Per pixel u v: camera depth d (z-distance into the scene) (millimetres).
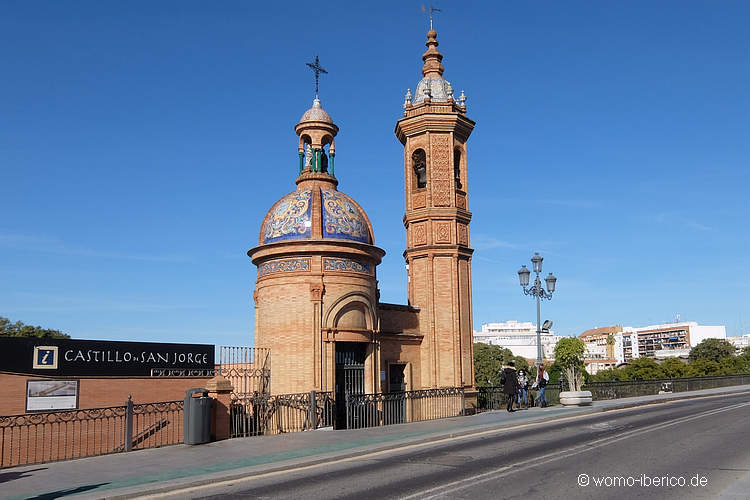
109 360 23266
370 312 25516
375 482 11688
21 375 21281
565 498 9922
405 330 27859
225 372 25672
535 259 29359
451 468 12898
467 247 29359
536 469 12422
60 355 22156
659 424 20109
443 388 25547
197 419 17500
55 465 14453
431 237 28859
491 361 80375
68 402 22094
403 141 30922
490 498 10039
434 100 30281
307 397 23016
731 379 49031
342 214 25828
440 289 28594
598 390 34969
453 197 29266
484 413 26578
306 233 25031
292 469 13734
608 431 18531
